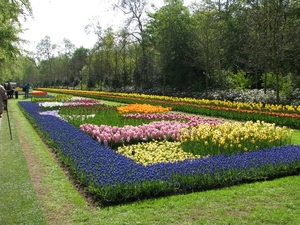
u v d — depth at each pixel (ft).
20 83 355.56
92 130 33.27
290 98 63.93
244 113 48.78
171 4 108.99
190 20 109.19
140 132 30.73
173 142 30.35
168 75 117.70
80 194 18.02
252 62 80.02
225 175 19.33
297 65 75.25
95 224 14.20
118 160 22.24
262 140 27.43
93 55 168.04
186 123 38.78
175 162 21.48
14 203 16.22
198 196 17.16
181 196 17.24
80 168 20.22
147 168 19.97
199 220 14.39
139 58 132.98
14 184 18.99
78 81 231.09
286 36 62.80
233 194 17.43
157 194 17.54
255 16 71.31
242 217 14.66
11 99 114.11
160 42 109.91
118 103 87.71
